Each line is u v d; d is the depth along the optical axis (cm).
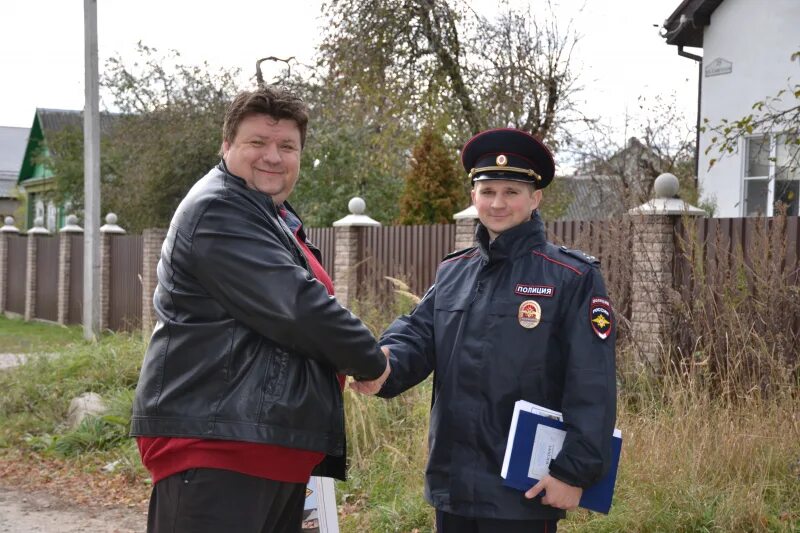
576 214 1891
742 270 607
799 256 667
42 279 2077
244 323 243
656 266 728
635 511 443
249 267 238
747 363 546
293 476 251
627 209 812
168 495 245
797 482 459
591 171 1680
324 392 250
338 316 241
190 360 243
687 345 639
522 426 265
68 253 1920
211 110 1972
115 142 2284
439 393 291
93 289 1445
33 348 1090
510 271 287
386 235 1127
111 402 787
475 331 285
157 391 245
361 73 1496
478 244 296
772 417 498
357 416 608
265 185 261
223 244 240
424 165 1508
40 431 796
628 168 1670
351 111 1585
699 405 509
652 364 615
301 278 239
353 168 1864
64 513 579
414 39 1510
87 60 1450
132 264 1644
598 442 262
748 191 1291
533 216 297
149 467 252
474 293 291
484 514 273
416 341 304
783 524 425
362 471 577
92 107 1448
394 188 1905
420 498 511
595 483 267
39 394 873
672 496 452
